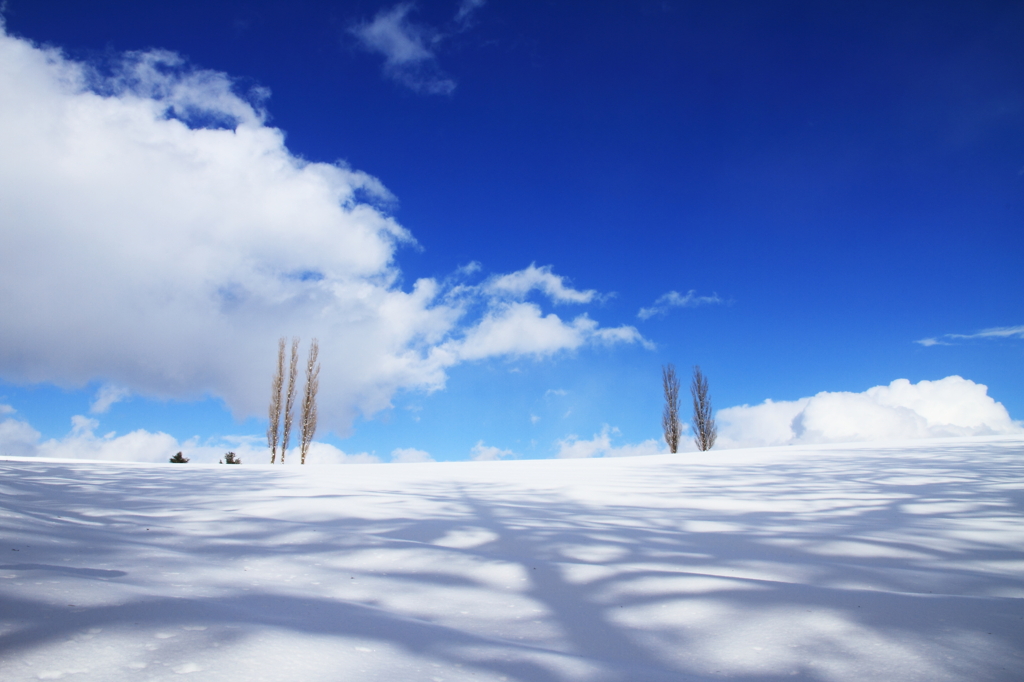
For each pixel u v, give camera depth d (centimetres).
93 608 91
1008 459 655
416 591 134
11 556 126
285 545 181
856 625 110
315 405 2345
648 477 566
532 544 196
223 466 804
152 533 196
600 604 126
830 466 642
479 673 81
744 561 176
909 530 244
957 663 91
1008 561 184
